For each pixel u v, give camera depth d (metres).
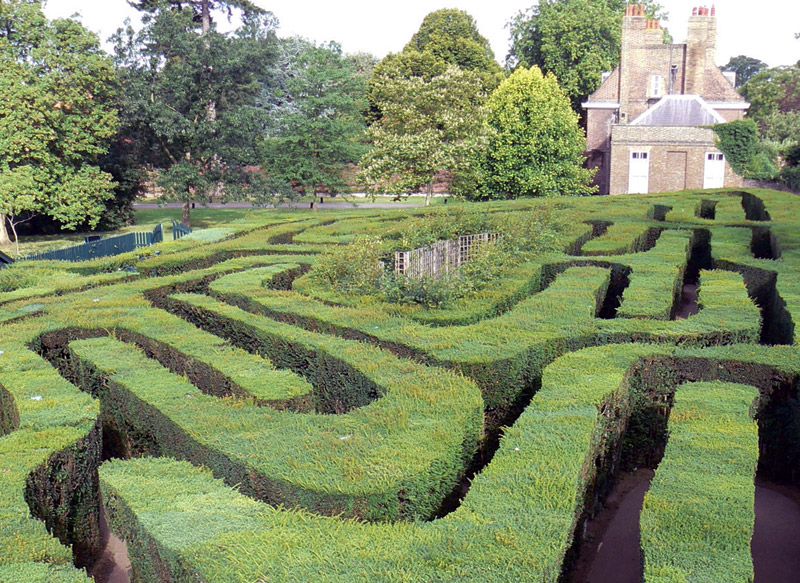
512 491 5.09
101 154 37.88
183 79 35.34
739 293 10.80
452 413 6.55
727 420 6.38
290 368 9.21
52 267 16.67
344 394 8.31
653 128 38.28
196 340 9.22
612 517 7.08
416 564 4.29
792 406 7.37
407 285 11.20
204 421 6.49
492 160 37.09
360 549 4.48
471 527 4.66
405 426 6.27
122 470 5.70
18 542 4.79
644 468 8.13
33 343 9.67
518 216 18.97
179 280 13.38
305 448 5.90
